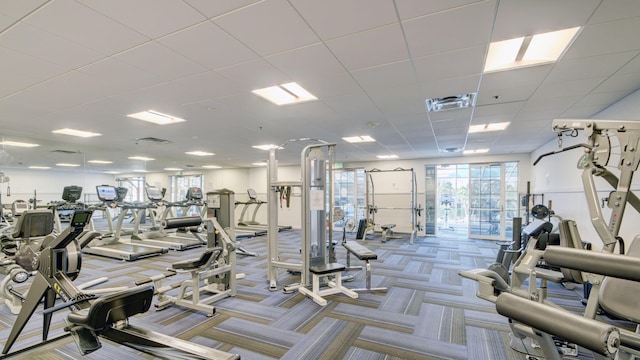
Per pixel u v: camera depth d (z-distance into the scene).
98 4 1.77
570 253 1.05
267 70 2.77
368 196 8.85
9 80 2.96
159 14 1.89
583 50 2.35
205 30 2.09
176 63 2.61
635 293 1.76
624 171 2.00
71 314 1.76
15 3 1.75
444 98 3.57
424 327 2.84
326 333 2.71
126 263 5.34
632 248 1.96
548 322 0.90
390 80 3.01
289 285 4.02
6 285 3.27
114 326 1.82
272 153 4.20
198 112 4.16
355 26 2.04
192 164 10.56
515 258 4.69
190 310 3.22
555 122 2.24
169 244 6.61
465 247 7.02
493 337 2.64
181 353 1.64
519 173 8.01
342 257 5.96
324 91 3.33
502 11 1.86
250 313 3.15
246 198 11.68
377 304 3.41
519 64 2.66
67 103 3.70
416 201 8.44
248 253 6.01
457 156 8.64
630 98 3.33
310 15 1.91
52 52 2.39
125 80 2.98
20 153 6.77
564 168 5.32
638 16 1.88
